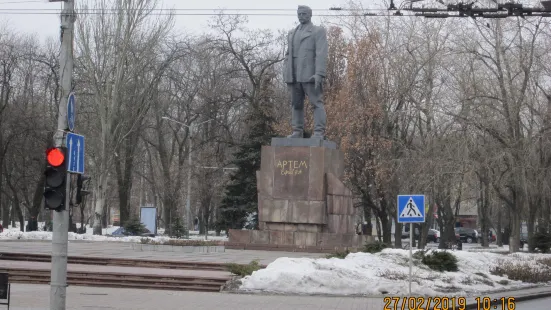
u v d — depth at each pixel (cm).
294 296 2027
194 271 2452
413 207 1888
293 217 3206
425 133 4384
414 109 4372
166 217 6469
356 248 2934
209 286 2156
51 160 1339
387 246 2712
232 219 5109
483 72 3775
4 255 2775
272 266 2214
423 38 4409
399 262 2409
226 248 3300
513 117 3534
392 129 4556
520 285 2502
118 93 4819
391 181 4366
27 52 5903
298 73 3238
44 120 5784
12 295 1912
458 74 3947
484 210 5897
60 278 1375
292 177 3225
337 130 4616
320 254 3039
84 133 5359
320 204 3183
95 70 4819
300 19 3278
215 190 6131
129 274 2238
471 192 4022
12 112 5666
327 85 5169
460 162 3569
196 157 6191
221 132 6284
